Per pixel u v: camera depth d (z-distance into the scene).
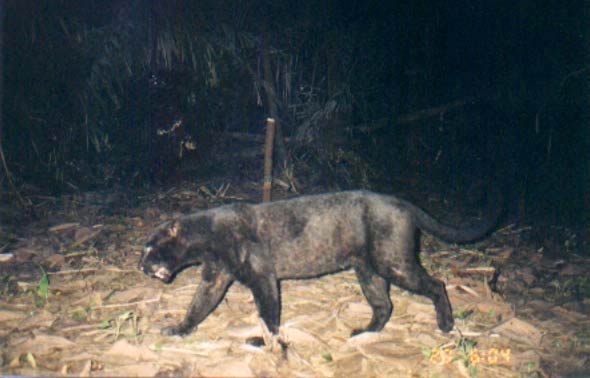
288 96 11.52
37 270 7.05
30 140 10.46
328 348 5.35
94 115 10.50
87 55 10.22
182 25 10.46
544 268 7.87
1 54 9.95
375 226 5.43
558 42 12.35
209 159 11.44
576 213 10.39
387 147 12.08
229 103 11.47
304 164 11.38
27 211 9.15
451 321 5.62
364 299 6.45
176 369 4.81
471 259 8.03
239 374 4.78
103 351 5.12
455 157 12.32
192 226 5.49
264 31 10.90
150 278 6.90
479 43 12.95
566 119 12.29
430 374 4.95
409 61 12.43
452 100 13.05
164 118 11.11
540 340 5.69
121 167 10.98
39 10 10.19
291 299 6.36
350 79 11.63
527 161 11.96
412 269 5.49
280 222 5.48
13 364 4.85
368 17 11.80
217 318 5.88
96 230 8.48
